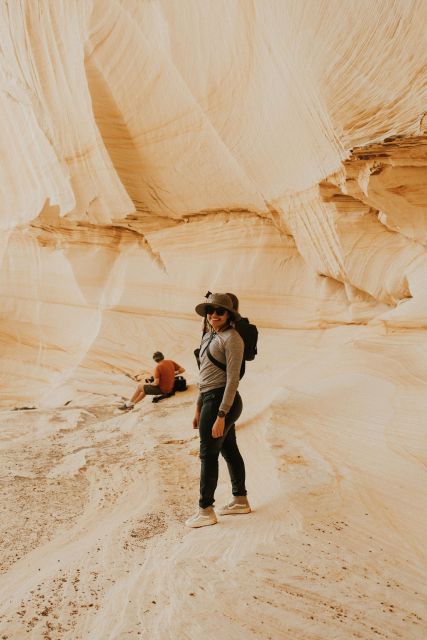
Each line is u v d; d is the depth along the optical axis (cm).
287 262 964
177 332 1051
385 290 790
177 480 414
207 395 332
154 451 491
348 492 352
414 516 319
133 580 247
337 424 503
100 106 1005
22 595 239
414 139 566
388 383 585
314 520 308
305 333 908
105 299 1152
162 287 1095
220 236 1030
